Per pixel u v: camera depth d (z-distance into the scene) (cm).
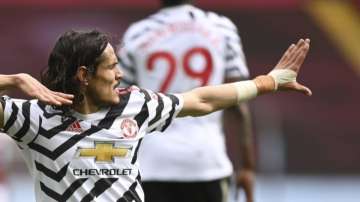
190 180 1750
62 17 4731
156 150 1745
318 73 4825
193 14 1775
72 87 1223
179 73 1759
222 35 1778
